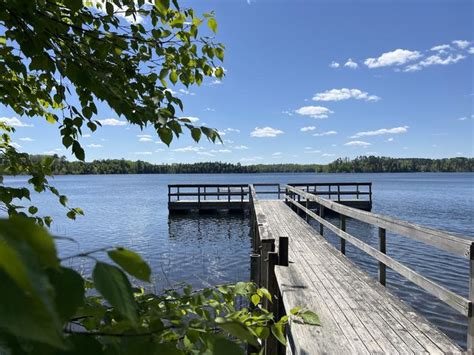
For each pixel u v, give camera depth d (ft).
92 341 1.95
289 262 18.72
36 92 7.98
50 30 5.84
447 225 64.80
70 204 114.01
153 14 7.03
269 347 10.38
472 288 8.50
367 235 56.13
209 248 48.73
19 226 1.28
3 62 6.83
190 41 7.44
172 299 4.95
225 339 2.68
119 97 6.05
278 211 47.80
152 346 2.33
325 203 25.64
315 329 10.55
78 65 5.79
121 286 1.76
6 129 9.51
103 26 6.90
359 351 9.21
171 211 79.51
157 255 44.65
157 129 5.97
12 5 5.32
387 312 11.91
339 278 15.83
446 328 23.61
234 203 79.15
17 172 8.10
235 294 5.72
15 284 1.10
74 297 1.65
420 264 38.24
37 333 1.10
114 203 118.83
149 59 7.32
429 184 246.06
